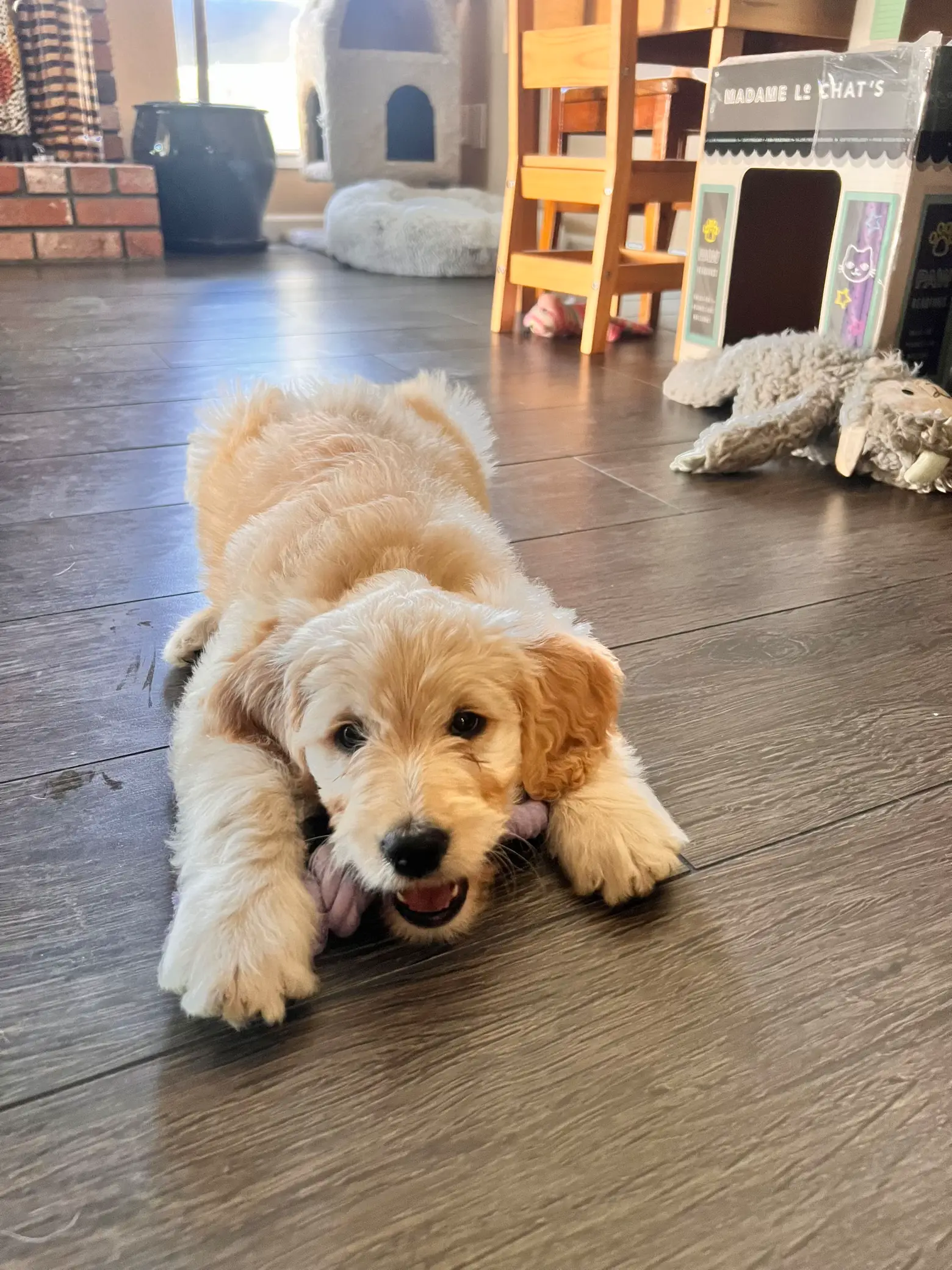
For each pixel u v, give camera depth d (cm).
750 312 257
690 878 89
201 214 495
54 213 452
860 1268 58
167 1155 64
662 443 216
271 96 596
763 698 119
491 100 551
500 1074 70
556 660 87
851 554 161
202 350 287
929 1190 63
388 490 105
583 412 238
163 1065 70
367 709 79
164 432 214
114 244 468
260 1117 67
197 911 76
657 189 288
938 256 206
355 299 378
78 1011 74
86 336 301
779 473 201
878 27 248
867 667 126
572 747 89
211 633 121
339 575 93
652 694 119
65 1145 65
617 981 78
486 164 567
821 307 246
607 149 276
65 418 223
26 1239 59
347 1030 73
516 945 82
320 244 507
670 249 450
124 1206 61
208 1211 61
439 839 74
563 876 89
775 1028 74
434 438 130
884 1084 70
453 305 371
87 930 82
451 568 96
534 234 323
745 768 105
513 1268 58
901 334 211
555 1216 61
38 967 78
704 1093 69
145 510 172
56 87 455
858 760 107
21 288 383
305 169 560
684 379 243
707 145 248
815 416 197
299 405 135
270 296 380
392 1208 61
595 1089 69
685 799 100
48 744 107
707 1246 59
